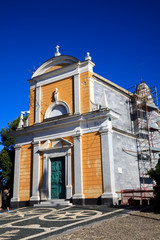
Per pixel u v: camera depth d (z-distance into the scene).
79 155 17.69
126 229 8.60
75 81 19.77
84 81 19.38
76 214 12.41
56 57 21.64
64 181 18.45
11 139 27.47
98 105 18.19
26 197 20.14
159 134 26.45
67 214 12.67
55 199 18.28
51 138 19.81
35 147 20.56
